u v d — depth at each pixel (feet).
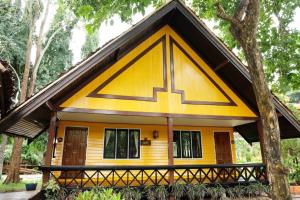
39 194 22.57
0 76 15.56
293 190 32.63
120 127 31.32
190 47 29.48
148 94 26.13
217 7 14.97
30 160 69.82
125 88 25.46
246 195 26.81
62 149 28.37
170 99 26.81
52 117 22.50
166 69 27.66
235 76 27.96
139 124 32.12
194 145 34.30
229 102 28.91
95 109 23.91
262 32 26.32
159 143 32.19
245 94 29.22
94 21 18.65
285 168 12.26
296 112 39.70
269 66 26.66
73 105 23.35
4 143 48.67
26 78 50.08
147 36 28.02
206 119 28.96
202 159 33.88
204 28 25.91
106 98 24.56
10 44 55.57
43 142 60.03
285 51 25.62
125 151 30.71
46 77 62.59
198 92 28.07
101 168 23.24
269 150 12.73
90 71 23.56
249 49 13.78
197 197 25.07
